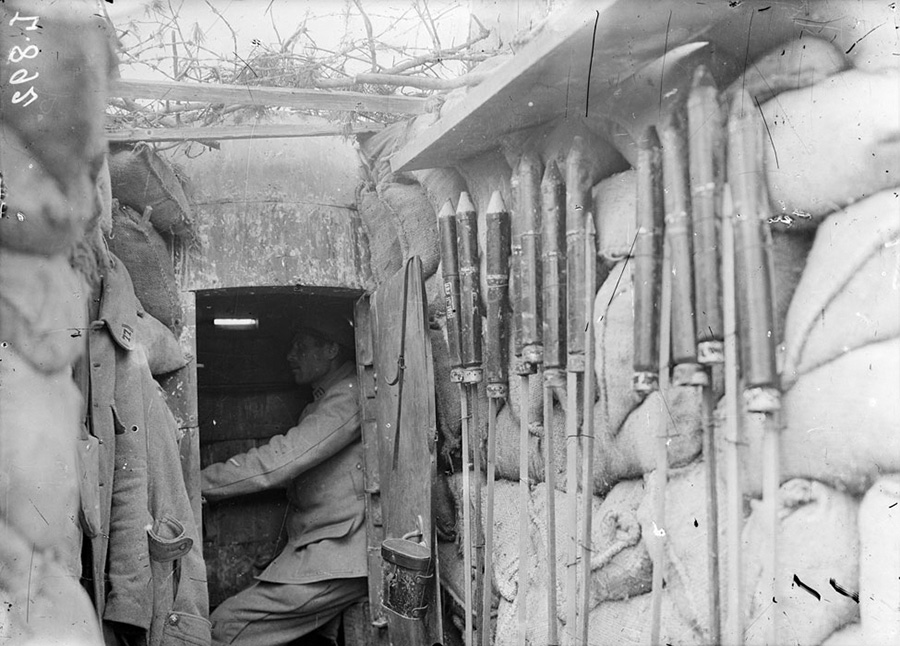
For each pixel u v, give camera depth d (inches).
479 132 105.3
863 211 67.7
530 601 103.1
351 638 149.8
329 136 149.1
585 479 86.9
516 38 99.9
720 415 75.0
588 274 89.9
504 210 107.0
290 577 147.1
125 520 107.3
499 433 114.4
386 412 137.6
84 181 92.3
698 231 74.2
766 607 68.2
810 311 69.5
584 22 80.5
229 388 174.6
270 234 143.7
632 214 87.4
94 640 86.7
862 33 69.9
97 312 109.6
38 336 87.0
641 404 85.2
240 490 151.3
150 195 126.4
